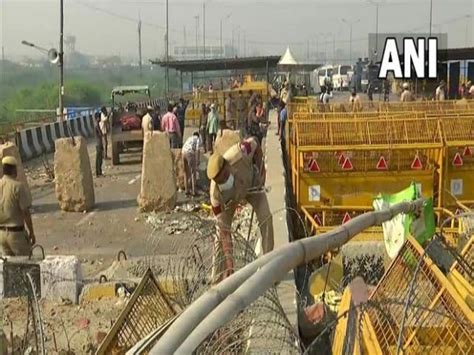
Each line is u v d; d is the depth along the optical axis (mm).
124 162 25000
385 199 9164
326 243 4934
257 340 4793
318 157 13797
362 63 57344
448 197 13797
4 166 9703
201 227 10062
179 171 18547
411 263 6156
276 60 46781
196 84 72125
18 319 7492
